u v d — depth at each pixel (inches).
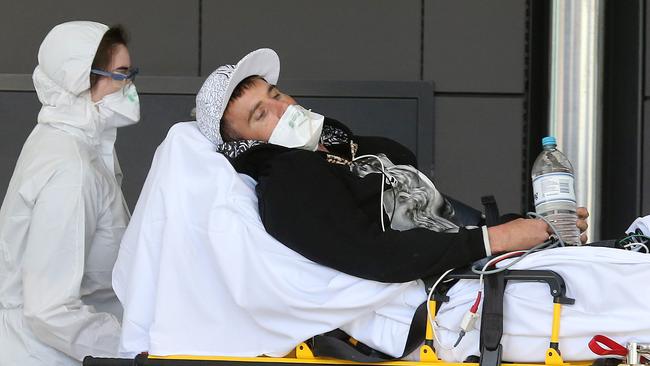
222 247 174.4
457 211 207.3
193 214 181.2
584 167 321.7
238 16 333.4
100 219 207.8
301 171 176.6
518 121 337.4
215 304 177.8
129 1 332.2
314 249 171.9
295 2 334.0
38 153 202.2
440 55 335.6
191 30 333.1
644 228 188.1
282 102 194.5
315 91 328.2
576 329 161.2
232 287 173.3
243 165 186.1
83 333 196.1
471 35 336.2
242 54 333.4
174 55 333.1
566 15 321.1
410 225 187.9
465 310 168.2
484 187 338.0
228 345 177.2
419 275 169.0
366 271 169.6
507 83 336.5
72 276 194.9
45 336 195.2
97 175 204.7
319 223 172.6
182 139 189.0
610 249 165.5
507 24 335.9
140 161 325.1
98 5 331.0
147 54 332.5
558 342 162.1
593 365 161.2
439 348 169.3
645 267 159.5
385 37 335.3
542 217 178.9
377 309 173.0
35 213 195.8
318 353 173.2
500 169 337.7
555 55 322.3
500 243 172.2
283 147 184.7
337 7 334.6
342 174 180.9
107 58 211.8
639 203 336.2
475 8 335.6
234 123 193.0
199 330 177.8
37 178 197.5
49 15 329.7
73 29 211.2
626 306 160.6
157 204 184.7
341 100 329.7
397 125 331.0
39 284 193.8
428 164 331.0
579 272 163.3
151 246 184.1
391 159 212.4
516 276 164.9
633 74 332.2
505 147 337.4
